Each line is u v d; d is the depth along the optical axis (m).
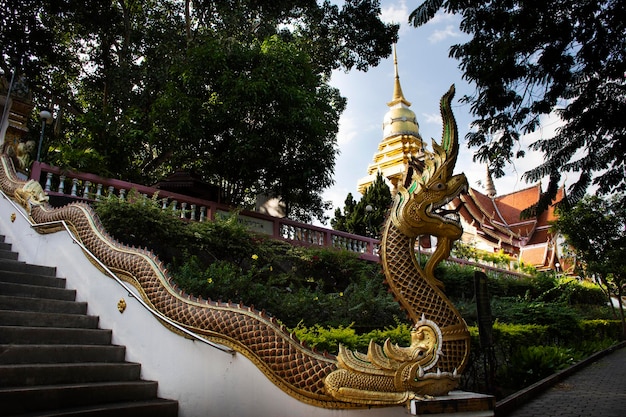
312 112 14.68
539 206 8.98
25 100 12.79
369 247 17.30
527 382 9.69
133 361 5.66
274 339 4.48
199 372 4.94
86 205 7.43
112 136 15.24
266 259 11.79
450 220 4.70
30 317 5.64
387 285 4.70
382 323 9.74
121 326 5.98
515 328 11.60
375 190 26.69
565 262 31.41
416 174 4.86
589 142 8.46
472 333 8.76
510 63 7.71
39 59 14.87
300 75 15.59
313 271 13.55
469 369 8.20
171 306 5.31
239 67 15.20
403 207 4.71
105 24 17.28
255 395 4.48
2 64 13.52
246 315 4.77
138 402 4.86
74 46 18.92
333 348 6.46
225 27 19.05
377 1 18.73
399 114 34.72
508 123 8.70
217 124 14.45
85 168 11.61
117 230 9.67
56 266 7.53
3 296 5.78
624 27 7.00
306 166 15.37
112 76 18.12
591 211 21.33
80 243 6.88
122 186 11.69
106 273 6.41
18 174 11.59
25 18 13.60
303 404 4.23
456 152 4.76
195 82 14.60
